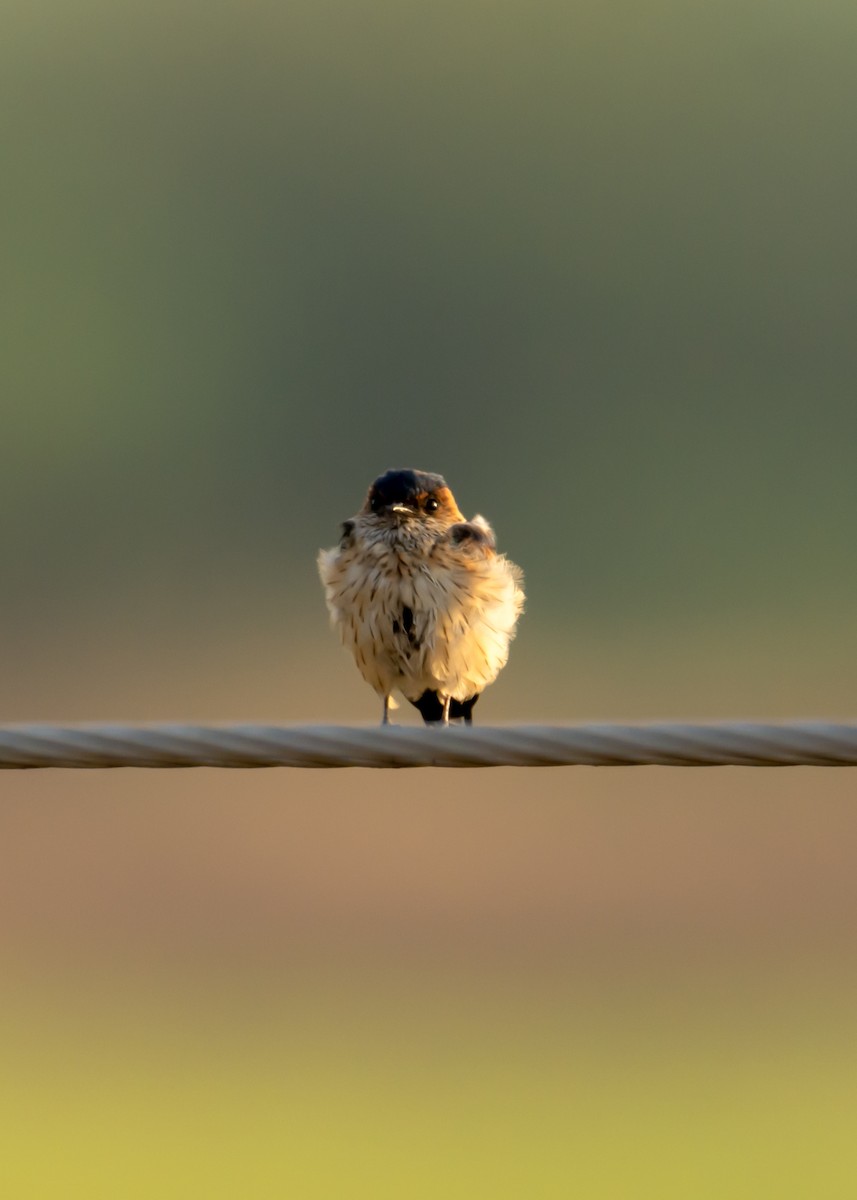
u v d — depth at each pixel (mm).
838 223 44906
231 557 37719
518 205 44500
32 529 38062
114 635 31844
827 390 42562
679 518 39000
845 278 44094
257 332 43125
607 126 45594
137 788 24250
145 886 21156
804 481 40125
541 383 42750
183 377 42062
